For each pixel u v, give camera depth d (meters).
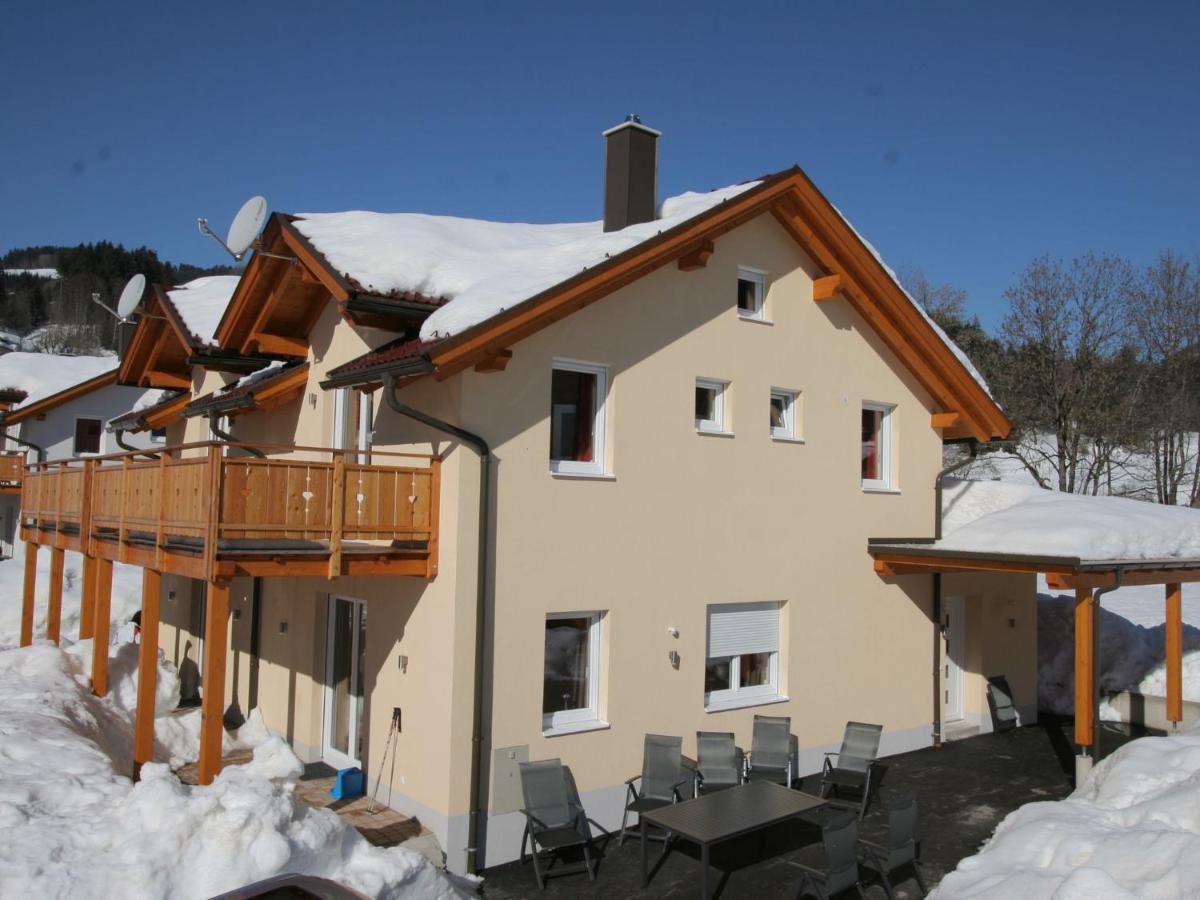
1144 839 7.82
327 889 6.31
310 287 13.06
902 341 15.09
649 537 11.85
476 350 9.91
